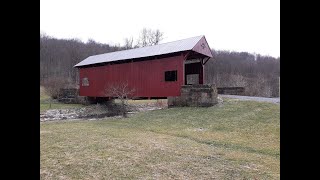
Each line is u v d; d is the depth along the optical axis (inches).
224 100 637.3
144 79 726.5
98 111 821.9
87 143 303.9
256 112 493.7
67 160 232.8
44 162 226.1
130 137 350.6
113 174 198.8
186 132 403.5
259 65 2220.7
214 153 272.8
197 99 613.6
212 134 387.5
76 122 565.6
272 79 1593.3
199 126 444.8
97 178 189.8
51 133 379.2
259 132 384.2
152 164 226.2
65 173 198.8
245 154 276.4
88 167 214.1
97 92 884.6
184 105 638.5
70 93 1010.1
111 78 826.8
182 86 640.4
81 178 189.0
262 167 227.5
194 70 765.9
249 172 212.1
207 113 529.7
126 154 255.8
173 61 660.1
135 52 786.8
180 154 262.5
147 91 718.5
